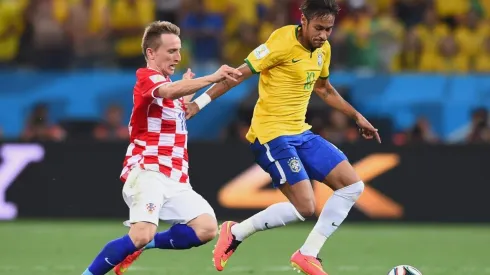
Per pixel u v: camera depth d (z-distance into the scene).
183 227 24.97
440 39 59.41
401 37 58.75
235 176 48.34
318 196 48.34
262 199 48.16
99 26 58.00
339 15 59.25
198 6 58.56
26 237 41.97
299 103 27.34
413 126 53.94
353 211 48.72
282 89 27.00
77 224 47.41
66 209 48.94
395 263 34.56
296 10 59.00
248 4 59.25
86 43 57.59
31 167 49.06
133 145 25.17
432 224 48.62
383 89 54.19
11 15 57.75
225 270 31.62
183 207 24.88
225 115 53.53
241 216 48.19
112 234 43.06
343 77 54.28
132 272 30.84
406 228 47.41
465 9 61.16
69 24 57.81
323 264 34.12
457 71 58.44
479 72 56.12
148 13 58.41
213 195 48.31
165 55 25.09
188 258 34.81
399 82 54.25
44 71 54.81
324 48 27.73
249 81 53.62
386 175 48.66
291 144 27.12
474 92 54.12
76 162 49.00
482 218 48.66
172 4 59.12
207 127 53.62
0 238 41.56
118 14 57.97
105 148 48.94
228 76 24.17
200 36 58.06
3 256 35.78
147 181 24.56
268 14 58.62
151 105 24.64
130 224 25.00
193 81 24.05
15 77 54.56
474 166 48.66
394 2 61.25
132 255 26.11
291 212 27.09
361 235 44.16
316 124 51.78
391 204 48.62
